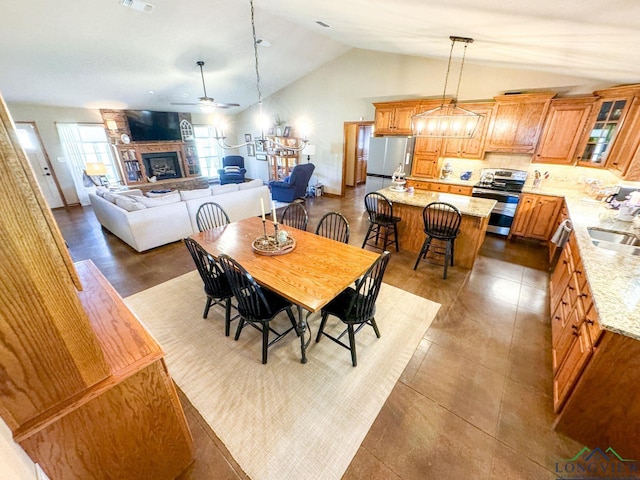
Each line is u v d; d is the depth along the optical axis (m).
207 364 2.17
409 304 2.89
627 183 3.44
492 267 3.68
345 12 2.80
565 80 4.10
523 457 1.56
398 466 1.52
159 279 3.42
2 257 0.75
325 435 1.67
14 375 0.85
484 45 2.94
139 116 7.36
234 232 2.89
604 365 1.41
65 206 6.78
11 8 3.23
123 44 4.38
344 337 2.44
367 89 6.16
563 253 2.91
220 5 3.98
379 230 4.32
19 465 0.84
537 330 2.52
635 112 3.07
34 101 5.79
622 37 1.67
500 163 4.93
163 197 4.33
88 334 0.98
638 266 1.84
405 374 2.08
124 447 1.22
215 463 1.54
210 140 9.31
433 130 5.21
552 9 1.49
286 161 8.17
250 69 6.13
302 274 2.05
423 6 1.95
